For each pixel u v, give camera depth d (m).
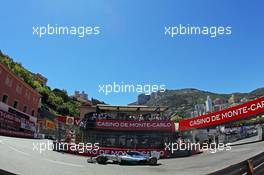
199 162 23.83
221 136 48.88
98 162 23.11
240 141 44.16
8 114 46.06
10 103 51.03
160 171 18.84
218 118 31.66
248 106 30.23
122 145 31.91
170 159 28.56
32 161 18.16
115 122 32.75
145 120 32.69
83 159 25.70
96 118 33.09
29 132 55.28
